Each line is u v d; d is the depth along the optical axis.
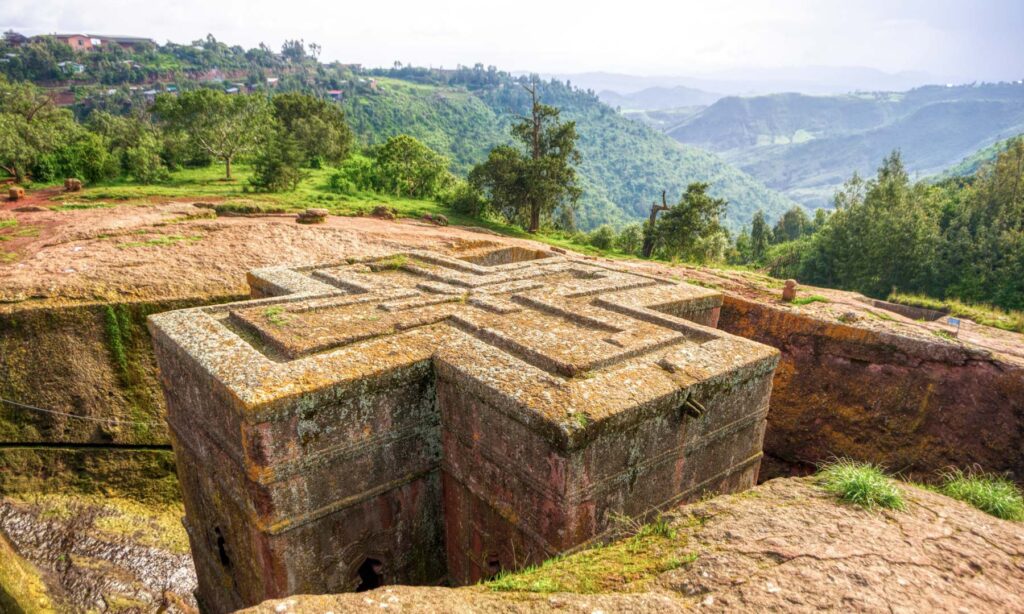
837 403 11.48
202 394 7.38
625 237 41.06
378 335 8.16
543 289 10.59
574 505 6.09
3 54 156.50
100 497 14.48
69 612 11.24
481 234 30.83
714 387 7.22
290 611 3.40
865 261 32.28
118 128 56.59
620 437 6.35
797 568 3.96
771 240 67.75
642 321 9.02
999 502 5.08
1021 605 3.68
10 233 21.73
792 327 12.17
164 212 26.03
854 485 4.98
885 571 3.93
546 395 6.37
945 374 10.13
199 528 9.15
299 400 6.40
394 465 7.48
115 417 15.21
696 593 3.75
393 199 42.84
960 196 36.66
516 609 3.52
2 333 14.89
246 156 50.38
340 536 7.20
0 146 37.97
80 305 15.36
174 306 15.96
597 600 3.60
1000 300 27.52
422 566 8.15
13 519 13.42
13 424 14.74
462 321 8.75
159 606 11.75
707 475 7.68
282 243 20.95
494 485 7.02
